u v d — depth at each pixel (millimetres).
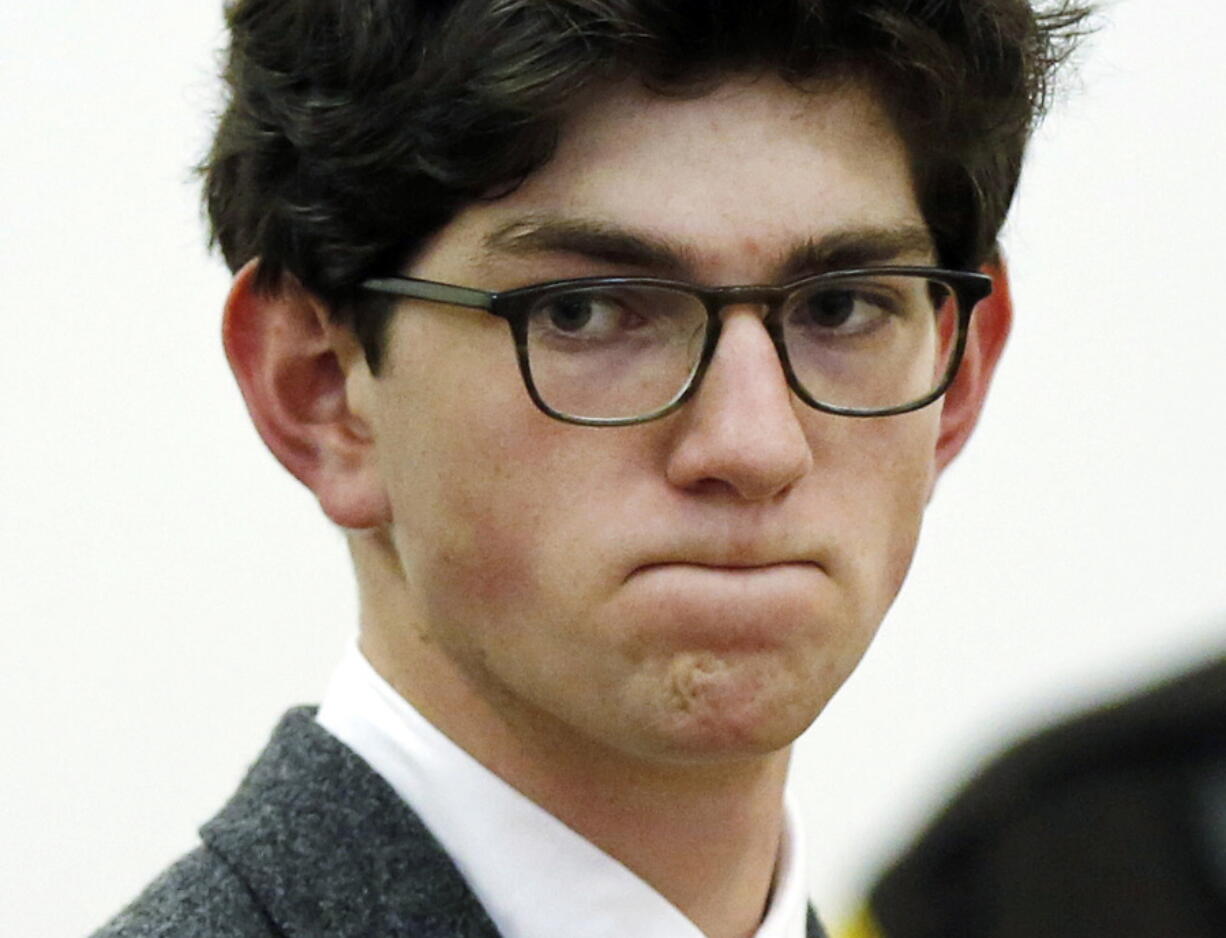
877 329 4262
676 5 3959
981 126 4410
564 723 4285
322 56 4305
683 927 4418
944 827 7453
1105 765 7277
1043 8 4820
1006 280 4906
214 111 4969
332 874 4348
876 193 4188
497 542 4137
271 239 4469
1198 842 7121
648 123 4023
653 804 4383
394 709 4477
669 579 4031
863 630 4242
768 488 3998
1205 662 7648
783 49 4031
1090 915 7180
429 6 4141
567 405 4062
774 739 4102
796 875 4738
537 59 3969
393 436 4293
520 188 4039
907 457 4301
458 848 4387
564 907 4363
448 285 4129
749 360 3998
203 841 4516
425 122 4094
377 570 4527
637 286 4008
